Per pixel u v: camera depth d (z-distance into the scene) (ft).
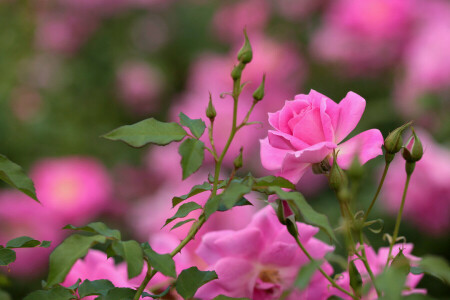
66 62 13.96
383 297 3.72
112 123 13.35
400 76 11.17
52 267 3.70
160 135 3.85
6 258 3.95
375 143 4.02
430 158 8.07
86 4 14.12
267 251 4.15
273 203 4.00
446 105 9.32
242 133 10.75
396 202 8.39
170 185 10.75
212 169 10.74
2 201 9.61
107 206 10.48
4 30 13.60
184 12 14.44
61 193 10.07
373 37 11.12
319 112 4.04
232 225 6.42
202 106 11.10
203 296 4.16
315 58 12.13
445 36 9.22
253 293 4.19
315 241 4.18
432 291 7.84
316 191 10.43
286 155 4.00
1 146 11.48
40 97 13.06
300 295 4.09
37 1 14.11
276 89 11.65
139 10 15.33
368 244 4.00
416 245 8.79
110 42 14.35
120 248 3.74
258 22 13.24
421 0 10.99
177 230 5.80
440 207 8.22
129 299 3.90
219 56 13.44
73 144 12.12
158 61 14.15
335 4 12.16
